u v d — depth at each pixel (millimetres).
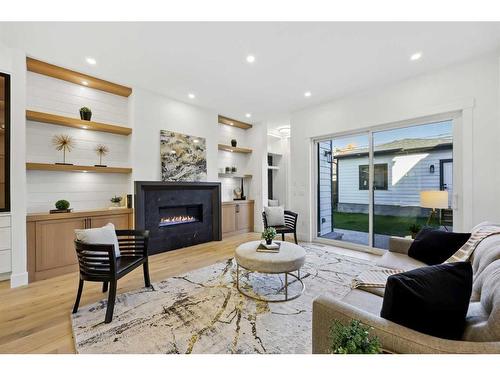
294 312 2027
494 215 2752
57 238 2932
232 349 1551
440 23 2242
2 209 2592
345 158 4363
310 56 2818
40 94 3131
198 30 2338
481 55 2816
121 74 3297
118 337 1680
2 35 2420
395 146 3719
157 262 3430
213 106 4633
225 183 5637
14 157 2645
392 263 2154
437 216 3309
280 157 7363
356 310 1084
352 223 4270
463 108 2959
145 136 3855
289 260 2229
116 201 3664
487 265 1397
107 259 2045
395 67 3092
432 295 980
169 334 1714
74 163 3402
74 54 2777
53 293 2434
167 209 4203
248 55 2807
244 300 2242
